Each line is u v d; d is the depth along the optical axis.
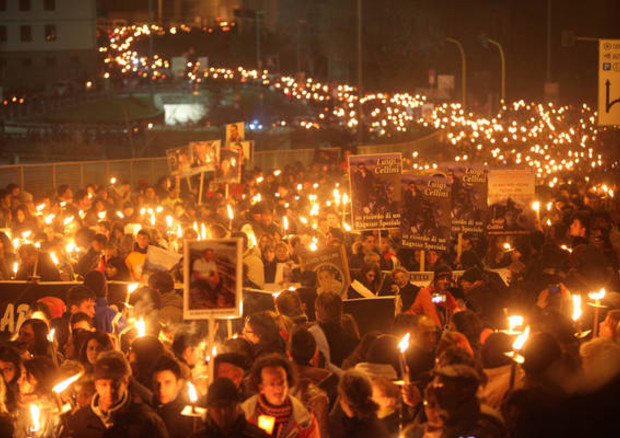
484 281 9.61
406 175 12.00
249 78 93.44
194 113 81.62
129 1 112.38
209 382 6.11
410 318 6.84
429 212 11.96
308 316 10.09
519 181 12.46
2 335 10.17
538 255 10.38
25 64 95.12
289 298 8.35
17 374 6.60
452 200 12.54
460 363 5.76
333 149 30.47
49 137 58.53
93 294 8.51
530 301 9.12
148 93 80.62
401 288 10.32
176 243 13.42
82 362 7.28
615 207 15.62
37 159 53.66
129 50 101.31
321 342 7.57
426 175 11.98
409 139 66.00
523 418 4.70
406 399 6.26
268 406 5.91
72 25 95.19
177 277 10.98
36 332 7.62
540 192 17.38
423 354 6.73
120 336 8.23
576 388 4.52
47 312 9.12
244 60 110.00
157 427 5.86
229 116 80.81
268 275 11.97
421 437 5.47
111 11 111.75
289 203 19.94
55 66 95.12
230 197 20.50
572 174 26.69
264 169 41.84
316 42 109.94
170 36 112.75
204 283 6.22
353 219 12.49
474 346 7.30
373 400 5.80
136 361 6.74
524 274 10.59
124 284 10.51
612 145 29.12
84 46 95.38
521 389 4.88
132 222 15.71
